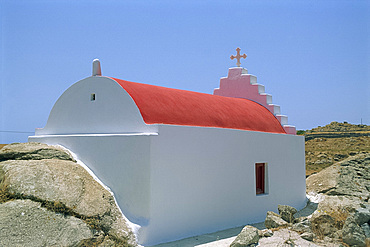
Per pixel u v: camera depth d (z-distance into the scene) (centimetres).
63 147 1204
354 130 6988
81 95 1220
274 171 1454
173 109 1162
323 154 3862
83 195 978
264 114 1611
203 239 1034
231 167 1240
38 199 918
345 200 1415
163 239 990
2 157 1100
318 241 945
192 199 1086
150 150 972
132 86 1154
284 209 1088
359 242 932
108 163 1072
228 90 1836
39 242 820
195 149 1108
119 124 1099
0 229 812
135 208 991
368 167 1897
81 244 862
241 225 1262
